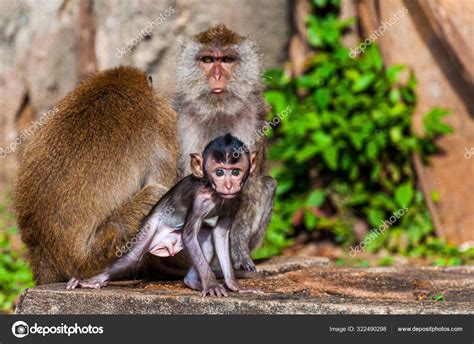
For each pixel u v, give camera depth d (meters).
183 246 9.59
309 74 18.30
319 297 9.35
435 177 17.31
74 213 9.93
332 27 18.11
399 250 16.89
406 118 17.16
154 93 10.76
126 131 10.17
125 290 9.48
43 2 18.61
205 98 11.22
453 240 17.20
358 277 11.10
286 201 17.83
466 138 17.25
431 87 17.31
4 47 18.83
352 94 17.56
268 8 19.00
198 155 9.12
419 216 17.12
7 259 14.74
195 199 9.16
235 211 9.41
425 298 9.81
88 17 18.19
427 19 17.23
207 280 9.18
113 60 18.08
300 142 17.66
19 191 10.44
